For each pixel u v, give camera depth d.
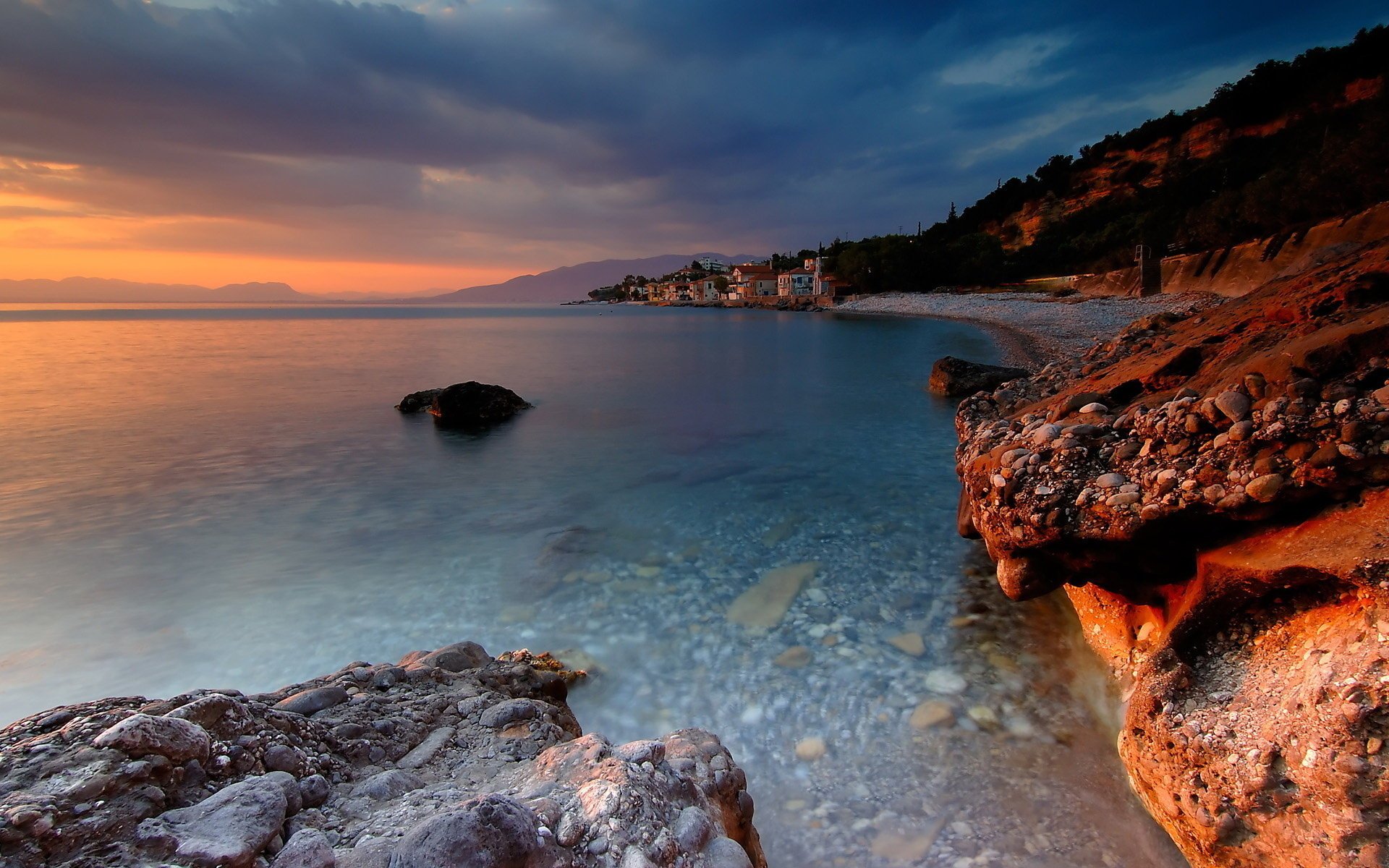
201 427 18.17
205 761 2.36
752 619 6.71
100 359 37.59
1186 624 3.76
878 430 16.61
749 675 5.68
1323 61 80.88
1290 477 3.55
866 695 5.29
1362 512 3.28
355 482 12.67
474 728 3.54
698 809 2.62
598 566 8.30
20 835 1.75
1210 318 9.72
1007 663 5.58
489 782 2.82
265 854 2.07
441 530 9.88
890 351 37.41
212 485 12.55
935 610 6.67
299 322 95.69
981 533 5.91
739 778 3.30
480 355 40.28
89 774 2.01
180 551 9.12
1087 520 4.49
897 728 4.86
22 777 2.00
